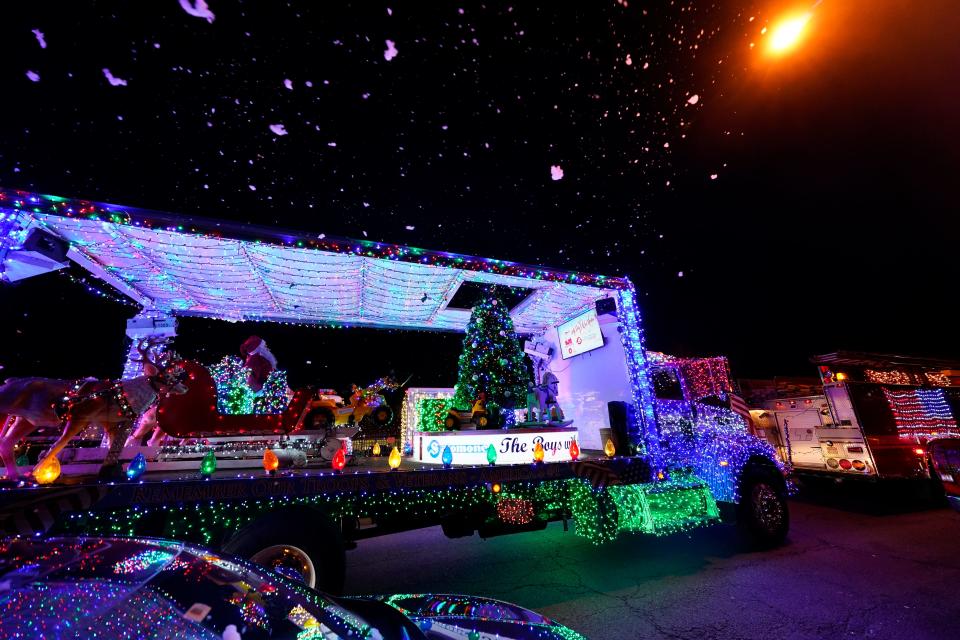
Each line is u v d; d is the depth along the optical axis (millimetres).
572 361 7000
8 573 1188
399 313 6820
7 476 2748
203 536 2973
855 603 3561
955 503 4414
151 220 3215
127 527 2770
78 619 1099
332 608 1585
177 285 5262
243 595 1444
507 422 5824
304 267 4766
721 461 5199
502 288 6105
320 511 3326
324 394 5340
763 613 3393
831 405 8375
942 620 3229
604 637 3045
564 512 4457
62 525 2576
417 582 4312
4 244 3088
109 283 5156
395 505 3611
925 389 8828
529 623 1771
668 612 3436
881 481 7484
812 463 8555
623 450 4816
